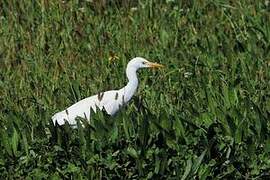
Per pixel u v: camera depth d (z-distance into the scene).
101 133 14.78
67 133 14.83
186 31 21.09
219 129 14.96
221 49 19.66
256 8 22.06
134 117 15.32
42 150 14.73
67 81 18.27
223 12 21.81
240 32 20.83
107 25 21.41
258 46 20.06
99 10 22.34
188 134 14.75
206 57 19.12
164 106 16.91
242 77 18.16
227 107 16.28
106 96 16.81
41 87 18.12
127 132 14.88
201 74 18.45
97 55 19.69
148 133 14.49
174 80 18.47
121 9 22.48
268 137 14.58
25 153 14.73
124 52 19.73
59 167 14.59
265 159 14.47
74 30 21.22
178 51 19.66
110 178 14.45
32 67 19.39
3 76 19.30
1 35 21.33
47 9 22.23
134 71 17.19
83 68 19.02
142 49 20.06
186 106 16.48
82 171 14.38
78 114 16.36
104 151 14.55
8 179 14.64
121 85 18.27
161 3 22.69
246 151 14.55
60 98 17.50
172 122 14.96
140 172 14.33
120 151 14.46
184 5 22.64
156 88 18.06
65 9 22.25
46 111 16.53
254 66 18.45
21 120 15.90
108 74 18.47
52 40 20.66
